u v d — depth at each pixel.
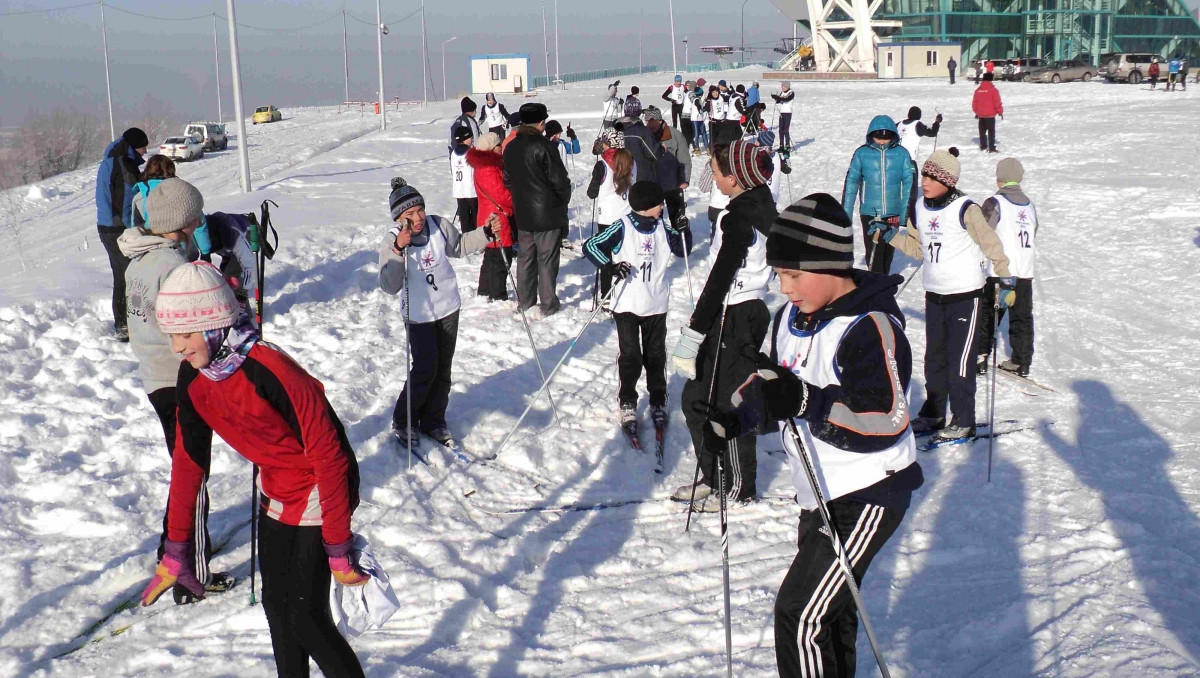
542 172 8.38
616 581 4.46
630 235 5.96
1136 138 21.91
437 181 17.80
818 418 2.78
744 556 4.69
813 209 2.83
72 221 22.55
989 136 21.25
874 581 4.39
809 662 2.90
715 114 23.86
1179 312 9.34
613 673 3.67
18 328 7.27
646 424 6.38
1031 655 3.68
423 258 5.62
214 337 2.78
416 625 4.05
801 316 2.99
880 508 2.87
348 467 2.97
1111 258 11.68
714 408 3.35
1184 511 4.96
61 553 4.43
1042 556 4.56
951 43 61.00
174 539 3.19
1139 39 68.75
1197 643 3.68
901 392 2.77
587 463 5.88
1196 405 6.69
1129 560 4.41
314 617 3.03
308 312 8.56
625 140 10.20
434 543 4.66
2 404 6.02
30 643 3.81
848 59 63.72
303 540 3.02
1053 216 14.28
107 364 6.86
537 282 9.01
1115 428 6.31
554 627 4.06
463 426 6.21
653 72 84.50
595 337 8.27
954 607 4.11
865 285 2.86
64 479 5.04
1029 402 6.97
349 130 40.19
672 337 8.35
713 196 9.23
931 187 6.05
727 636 3.26
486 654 3.85
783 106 22.67
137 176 7.30
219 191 21.00
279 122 59.44
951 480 5.57
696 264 11.08
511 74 64.44
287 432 2.92
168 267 4.12
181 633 3.96
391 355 7.51
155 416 6.04
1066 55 65.56
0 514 4.71
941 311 6.15
